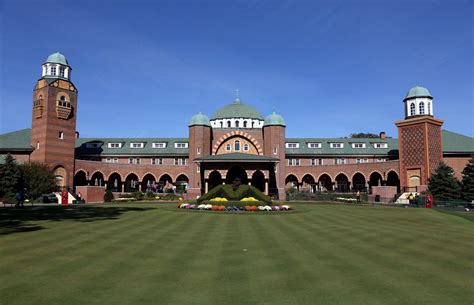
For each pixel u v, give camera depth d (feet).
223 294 28.27
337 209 113.91
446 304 26.25
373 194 165.27
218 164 168.66
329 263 38.01
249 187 116.98
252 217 86.28
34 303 25.94
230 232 59.98
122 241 49.60
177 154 218.18
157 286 30.07
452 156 183.32
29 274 32.99
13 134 191.42
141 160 219.82
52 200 152.15
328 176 217.56
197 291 28.94
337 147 225.76
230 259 39.63
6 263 36.86
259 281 31.60
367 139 229.86
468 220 81.46
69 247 45.03
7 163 142.51
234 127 221.05
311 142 226.99
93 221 72.74
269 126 202.18
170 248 45.24
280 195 189.88
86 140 225.56
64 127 179.11
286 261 38.83
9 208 105.19
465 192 143.54
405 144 174.91
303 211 104.22
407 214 95.35
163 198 174.19
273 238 53.88
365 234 58.39
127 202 160.15
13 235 53.62
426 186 156.35
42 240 49.67
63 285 29.99
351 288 29.78
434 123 170.30
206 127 202.39
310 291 29.04
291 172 215.10
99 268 35.24
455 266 36.86
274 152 199.62
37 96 178.81
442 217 87.66
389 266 36.81
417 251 44.37
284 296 27.89
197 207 109.60
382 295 28.09
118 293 28.25
